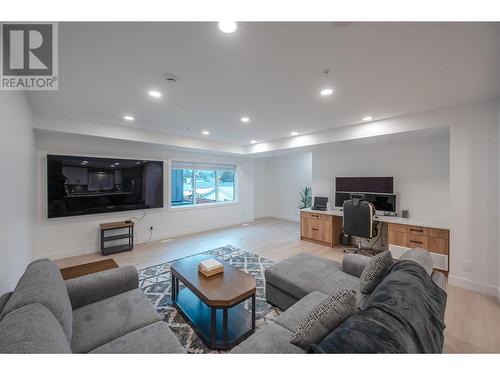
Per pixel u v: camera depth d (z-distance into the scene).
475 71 1.80
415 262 1.54
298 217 6.74
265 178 7.55
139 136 3.82
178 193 5.25
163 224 4.80
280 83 2.05
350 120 3.23
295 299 2.02
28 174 2.59
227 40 1.43
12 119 1.79
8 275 1.63
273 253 3.88
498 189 2.39
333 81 2.01
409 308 1.01
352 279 2.02
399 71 1.82
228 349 1.66
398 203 3.89
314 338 1.08
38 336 0.85
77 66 1.74
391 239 3.45
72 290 1.56
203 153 5.43
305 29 1.31
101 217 3.97
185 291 2.46
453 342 1.75
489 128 2.42
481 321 2.00
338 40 1.42
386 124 3.14
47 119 2.93
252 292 1.82
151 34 1.36
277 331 1.31
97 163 3.83
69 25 1.27
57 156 3.44
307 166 6.51
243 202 6.53
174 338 1.29
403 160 3.82
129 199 4.23
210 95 2.34
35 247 3.30
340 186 4.55
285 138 4.61
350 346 0.80
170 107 2.71
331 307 1.12
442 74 1.86
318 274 2.11
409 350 0.81
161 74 1.88
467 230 2.56
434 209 3.52
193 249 4.07
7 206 1.62
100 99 2.44
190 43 1.46
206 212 5.61
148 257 3.65
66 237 3.62
